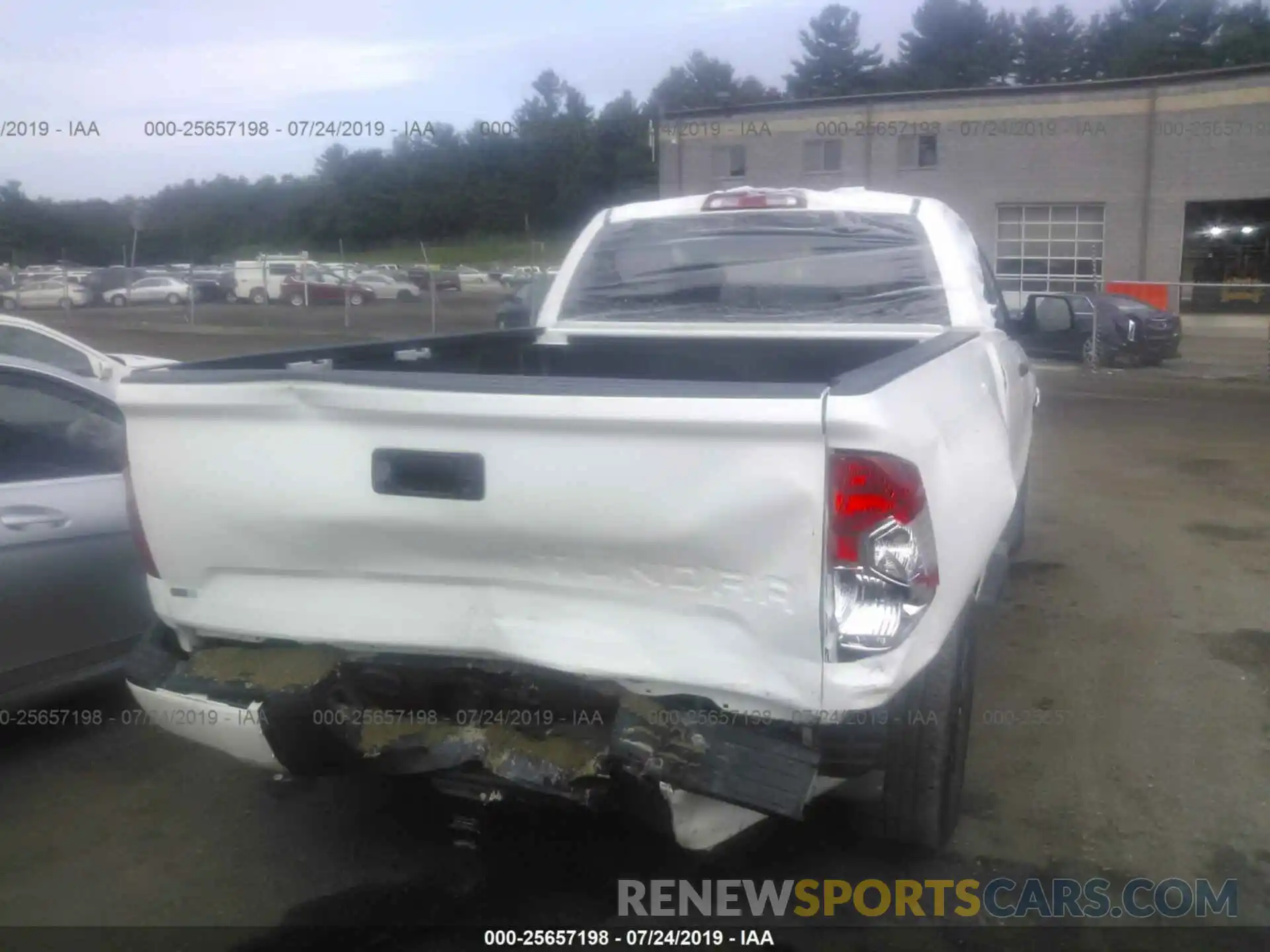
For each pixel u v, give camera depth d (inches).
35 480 173.3
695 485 106.6
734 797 108.7
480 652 118.1
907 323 201.5
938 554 111.9
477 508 112.7
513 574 115.0
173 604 132.0
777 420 103.6
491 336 194.7
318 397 116.0
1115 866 144.4
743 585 108.0
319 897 138.3
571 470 109.3
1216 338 1096.2
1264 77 1226.6
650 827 118.6
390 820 156.5
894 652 107.8
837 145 1386.6
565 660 114.0
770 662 108.7
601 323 211.6
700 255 211.2
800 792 109.0
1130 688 199.2
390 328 1153.4
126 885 140.9
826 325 200.8
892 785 135.9
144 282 1526.8
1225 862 145.2
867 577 105.8
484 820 136.0
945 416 124.3
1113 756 173.8
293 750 124.9
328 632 123.4
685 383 108.5
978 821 155.0
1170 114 1277.1
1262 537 303.0
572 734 119.0
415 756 122.2
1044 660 212.1
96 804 161.6
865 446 104.2
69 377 185.3
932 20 2765.7
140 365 377.1
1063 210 1342.3
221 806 160.9
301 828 154.6
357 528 117.8
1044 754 174.1
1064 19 2854.3
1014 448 195.8
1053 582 261.0
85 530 174.6
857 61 2901.1
